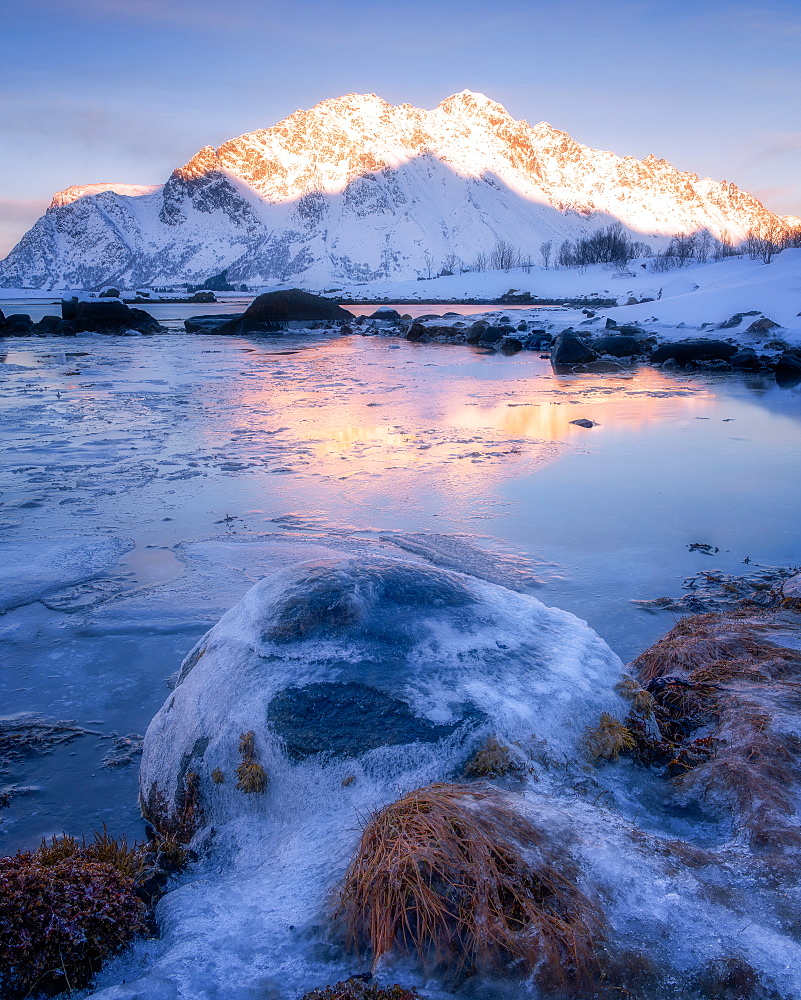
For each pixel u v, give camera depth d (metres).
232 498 8.73
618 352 28.22
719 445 11.69
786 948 2.09
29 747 4.09
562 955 2.07
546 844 2.45
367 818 2.71
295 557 6.79
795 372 22.27
